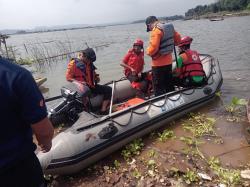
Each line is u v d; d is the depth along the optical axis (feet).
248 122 17.38
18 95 5.50
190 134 16.48
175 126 17.71
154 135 16.75
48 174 13.14
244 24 123.13
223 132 16.31
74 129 13.97
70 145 13.16
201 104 20.04
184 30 117.91
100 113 19.17
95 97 19.34
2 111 5.45
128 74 21.86
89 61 18.63
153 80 19.90
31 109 5.60
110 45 80.48
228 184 11.75
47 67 49.03
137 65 21.61
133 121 15.71
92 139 13.80
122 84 21.70
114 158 14.65
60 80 37.24
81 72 18.33
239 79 27.55
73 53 60.23
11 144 5.68
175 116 18.11
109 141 14.28
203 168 12.98
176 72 20.83
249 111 17.43
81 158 13.19
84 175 13.50
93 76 19.01
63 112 16.24
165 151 14.79
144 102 17.02
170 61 19.52
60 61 55.11
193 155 14.12
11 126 5.63
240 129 16.53
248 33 77.25
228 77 28.53
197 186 11.85
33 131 6.08
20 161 5.87
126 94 21.70
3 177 5.72
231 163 13.20
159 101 17.79
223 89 24.53
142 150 15.17
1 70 5.35
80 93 16.20
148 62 41.88
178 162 13.64
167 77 19.65
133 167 13.65
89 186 12.63
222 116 18.57
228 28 107.76
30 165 6.08
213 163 13.15
